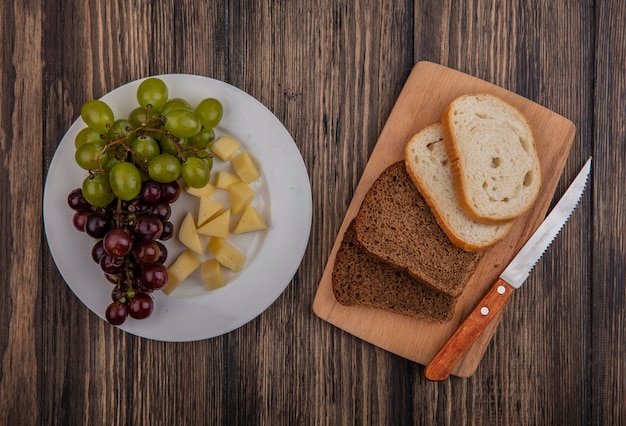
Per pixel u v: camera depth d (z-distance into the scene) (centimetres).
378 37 65
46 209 62
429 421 65
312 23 65
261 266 63
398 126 63
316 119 65
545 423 65
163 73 65
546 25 65
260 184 63
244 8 65
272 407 65
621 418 65
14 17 64
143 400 65
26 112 64
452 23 65
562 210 63
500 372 65
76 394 65
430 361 63
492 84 63
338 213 65
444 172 62
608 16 65
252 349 65
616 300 65
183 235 62
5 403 64
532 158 62
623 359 65
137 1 64
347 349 65
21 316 64
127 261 59
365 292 63
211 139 61
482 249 61
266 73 65
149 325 63
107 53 64
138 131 59
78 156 57
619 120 65
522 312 65
